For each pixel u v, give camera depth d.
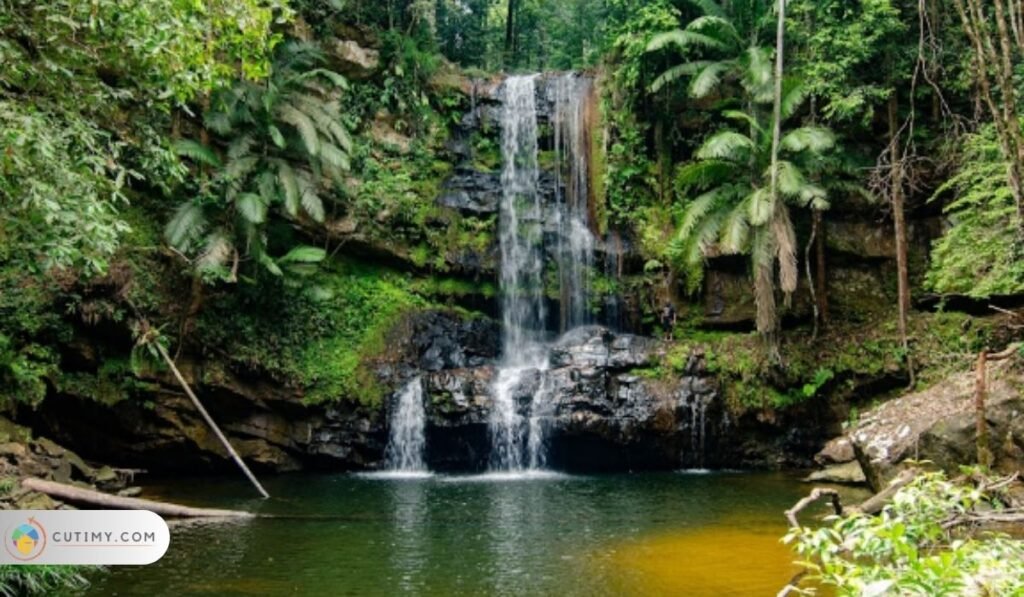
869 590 3.59
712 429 16.27
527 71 26.23
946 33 16.34
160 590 7.12
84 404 13.72
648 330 18.77
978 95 13.40
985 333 15.64
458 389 15.69
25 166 6.27
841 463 14.20
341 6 17.72
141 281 14.27
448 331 17.80
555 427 15.44
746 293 18.31
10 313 12.44
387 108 19.28
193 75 7.59
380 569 7.93
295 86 17.00
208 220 14.80
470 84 20.66
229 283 15.64
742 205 16.17
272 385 15.55
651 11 19.08
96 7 6.57
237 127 15.93
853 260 18.06
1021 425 9.41
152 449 14.52
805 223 18.08
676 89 19.59
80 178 6.65
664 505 11.70
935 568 3.76
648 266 18.84
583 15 26.55
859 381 16.31
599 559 8.34
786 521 10.38
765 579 7.50
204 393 14.87
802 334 17.53
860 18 16.53
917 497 4.75
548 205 20.00
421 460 15.78
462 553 8.62
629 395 15.95
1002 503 7.09
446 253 18.53
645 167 19.61
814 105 17.58
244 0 7.86
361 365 16.33
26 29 6.75
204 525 10.06
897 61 16.66
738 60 17.75
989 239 12.78
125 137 8.44
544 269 19.27
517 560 8.30
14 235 7.03
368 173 18.31
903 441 10.53
